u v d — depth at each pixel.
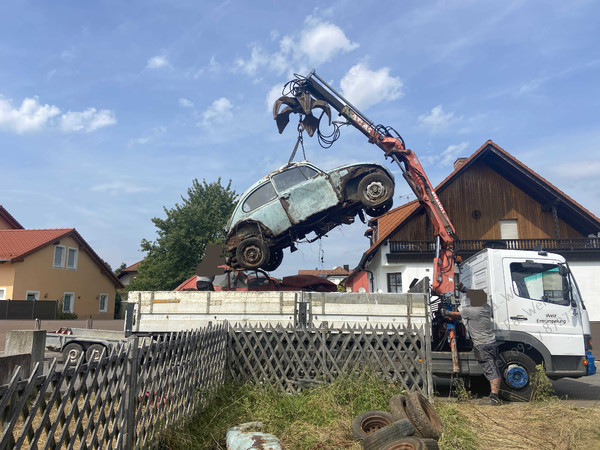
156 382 4.55
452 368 7.57
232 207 32.44
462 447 4.97
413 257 21.22
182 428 5.07
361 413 5.64
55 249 29.23
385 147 10.31
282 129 10.54
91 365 3.32
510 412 6.64
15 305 21.72
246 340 7.05
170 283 29.62
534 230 22.58
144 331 7.57
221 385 6.67
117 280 35.62
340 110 10.39
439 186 22.75
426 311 7.20
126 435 3.88
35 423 3.76
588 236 22.38
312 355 7.10
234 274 9.46
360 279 28.98
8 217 32.94
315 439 4.99
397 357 7.08
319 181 9.34
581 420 6.07
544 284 8.06
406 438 4.50
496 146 21.97
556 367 7.82
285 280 9.25
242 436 4.62
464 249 21.86
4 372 3.38
